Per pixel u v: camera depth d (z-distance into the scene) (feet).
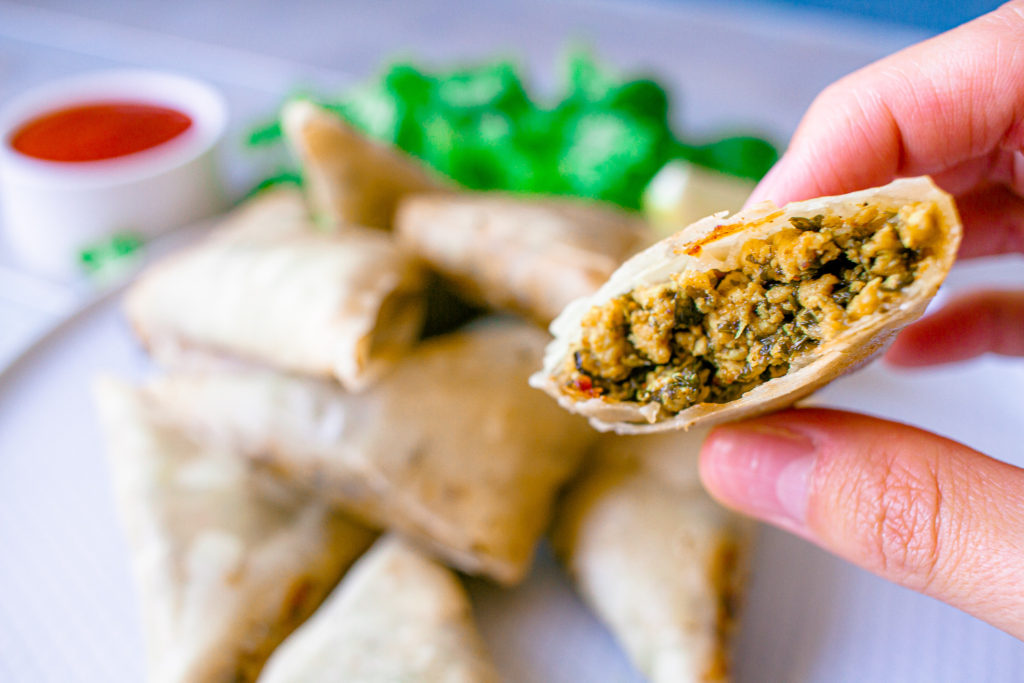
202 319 1.00
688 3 1.85
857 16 1.76
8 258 1.22
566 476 0.94
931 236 0.67
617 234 1.02
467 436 0.91
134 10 1.84
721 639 0.84
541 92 1.51
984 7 1.65
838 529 0.71
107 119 1.26
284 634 0.90
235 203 1.29
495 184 1.24
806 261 0.69
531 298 0.99
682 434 0.95
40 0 1.88
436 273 1.04
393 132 1.25
